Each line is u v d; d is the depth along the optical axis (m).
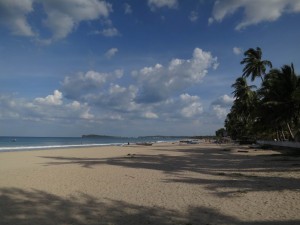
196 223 8.20
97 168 21.53
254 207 9.73
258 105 42.03
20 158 31.47
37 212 9.52
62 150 49.25
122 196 11.77
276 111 38.16
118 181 15.40
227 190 12.65
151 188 13.39
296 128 42.25
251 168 20.61
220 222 8.25
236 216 8.79
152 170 20.16
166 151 46.50
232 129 107.62
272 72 39.81
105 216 9.05
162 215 9.06
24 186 13.99
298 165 21.45
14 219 8.79
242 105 69.12
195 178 16.27
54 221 8.59
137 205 10.31
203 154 37.69
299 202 10.12
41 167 22.36
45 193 12.39
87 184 14.52
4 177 16.94
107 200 11.09
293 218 8.40
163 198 11.32
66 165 23.89
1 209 9.88
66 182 15.12
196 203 10.45
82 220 8.67
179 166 22.75
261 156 31.98
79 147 65.38
